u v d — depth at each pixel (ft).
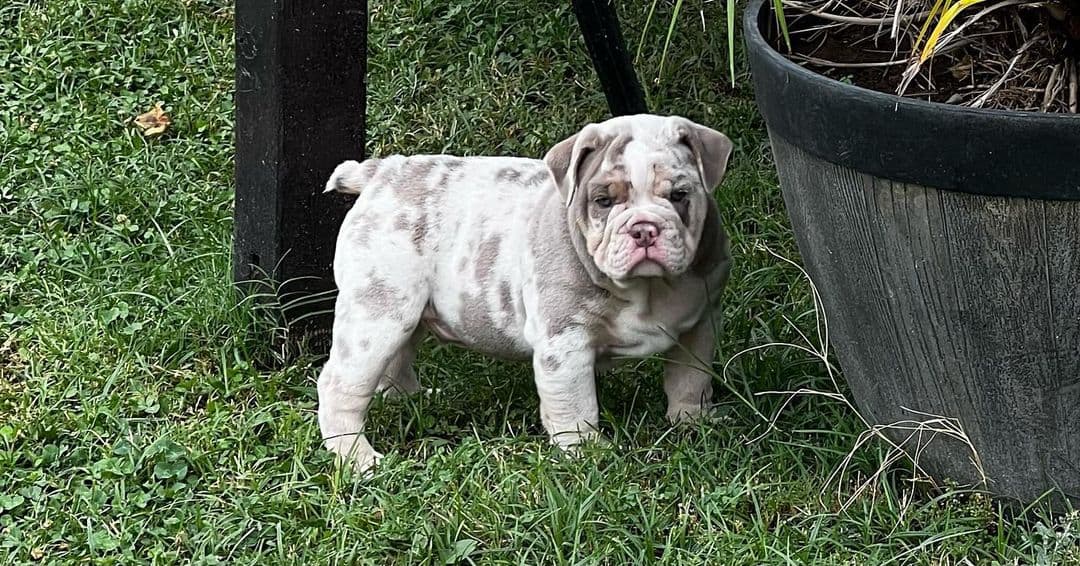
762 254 6.45
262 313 6.12
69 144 7.26
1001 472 4.98
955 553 4.97
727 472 5.35
